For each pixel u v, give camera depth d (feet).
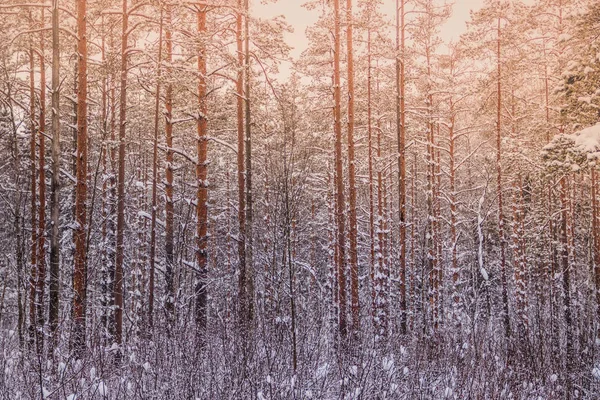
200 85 48.62
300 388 24.40
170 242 48.08
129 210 69.67
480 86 66.44
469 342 34.04
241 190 56.95
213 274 58.13
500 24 63.77
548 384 34.99
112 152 57.41
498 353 37.06
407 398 27.22
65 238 56.44
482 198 36.24
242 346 26.12
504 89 68.69
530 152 64.80
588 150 35.06
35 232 45.27
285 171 31.99
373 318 56.54
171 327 28.89
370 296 69.56
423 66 68.90
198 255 45.29
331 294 69.10
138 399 22.62
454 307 50.83
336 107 58.23
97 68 51.47
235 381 24.25
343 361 29.55
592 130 36.32
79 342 29.60
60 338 29.99
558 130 62.90
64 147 64.80
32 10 45.29
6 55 39.65
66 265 57.57
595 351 42.24
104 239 56.49
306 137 66.44
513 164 65.82
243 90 58.80
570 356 38.75
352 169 59.62
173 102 59.62
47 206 59.00
